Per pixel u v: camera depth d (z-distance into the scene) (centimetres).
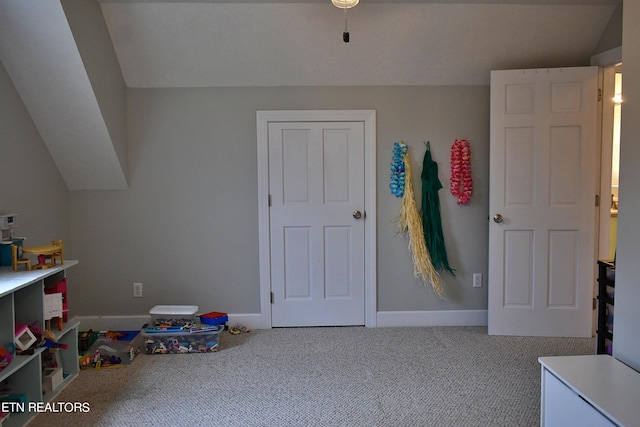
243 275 352
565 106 321
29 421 219
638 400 164
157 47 316
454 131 346
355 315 357
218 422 220
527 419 221
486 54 329
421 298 356
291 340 328
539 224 329
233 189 347
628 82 199
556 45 327
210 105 341
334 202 350
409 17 304
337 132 346
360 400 240
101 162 326
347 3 253
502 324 335
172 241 348
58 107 292
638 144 194
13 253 242
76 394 248
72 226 344
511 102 324
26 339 223
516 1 296
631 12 196
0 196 266
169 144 343
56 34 257
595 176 324
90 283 348
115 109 318
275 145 345
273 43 317
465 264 354
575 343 319
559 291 331
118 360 289
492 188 329
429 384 258
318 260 352
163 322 316
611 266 241
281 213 349
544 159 325
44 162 312
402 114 345
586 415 169
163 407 234
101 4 290
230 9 297
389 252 353
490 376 267
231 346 318
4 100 270
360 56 326
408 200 345
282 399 242
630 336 198
